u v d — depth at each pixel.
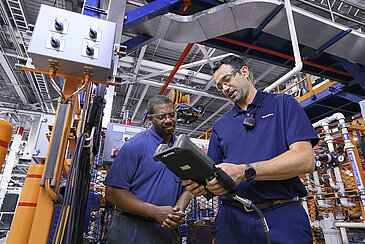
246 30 3.20
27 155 5.89
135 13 2.37
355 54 3.24
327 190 3.90
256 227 0.96
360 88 4.11
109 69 1.10
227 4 2.68
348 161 3.40
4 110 7.34
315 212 4.02
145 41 2.79
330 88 4.33
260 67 6.55
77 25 1.10
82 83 1.28
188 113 3.15
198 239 2.72
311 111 5.18
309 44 3.18
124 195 1.31
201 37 2.88
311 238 0.95
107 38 1.14
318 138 0.96
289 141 0.98
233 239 1.02
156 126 1.54
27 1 4.63
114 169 1.39
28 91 7.21
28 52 0.99
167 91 7.80
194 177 0.88
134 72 6.00
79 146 1.09
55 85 1.07
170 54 6.32
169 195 1.42
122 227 1.31
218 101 8.25
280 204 0.97
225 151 1.20
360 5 3.40
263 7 2.71
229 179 0.82
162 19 2.61
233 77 1.21
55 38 1.05
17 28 4.79
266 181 1.00
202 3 2.80
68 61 1.05
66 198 0.97
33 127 7.65
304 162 0.87
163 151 0.81
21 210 1.16
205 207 3.23
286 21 2.85
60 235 0.92
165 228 1.34
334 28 2.96
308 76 4.90
